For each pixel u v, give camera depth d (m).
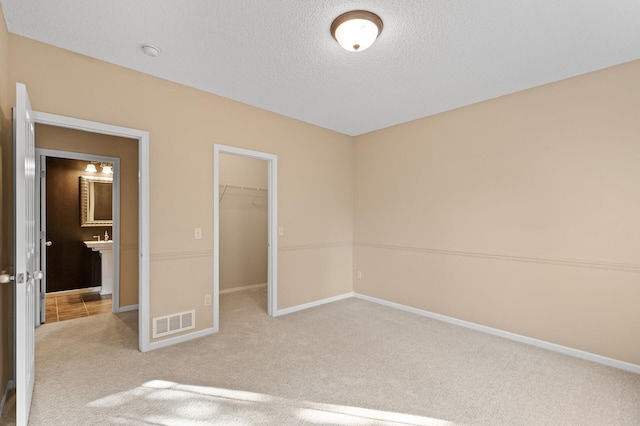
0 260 1.87
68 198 4.76
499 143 3.19
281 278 3.84
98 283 4.98
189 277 3.01
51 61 2.30
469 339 3.06
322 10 1.90
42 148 3.36
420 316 3.78
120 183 3.89
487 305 3.26
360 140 4.63
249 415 1.87
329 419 1.84
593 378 2.33
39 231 3.47
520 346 2.91
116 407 1.92
